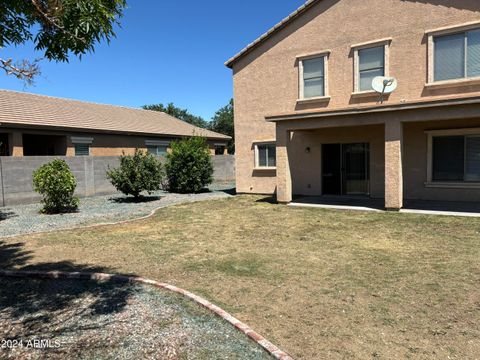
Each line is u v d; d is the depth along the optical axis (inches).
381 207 508.7
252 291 221.0
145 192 783.7
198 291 222.4
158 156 848.9
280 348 155.6
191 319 184.7
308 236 362.6
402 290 216.8
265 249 317.1
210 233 384.5
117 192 776.3
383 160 597.3
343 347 155.8
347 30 592.4
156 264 277.6
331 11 606.9
